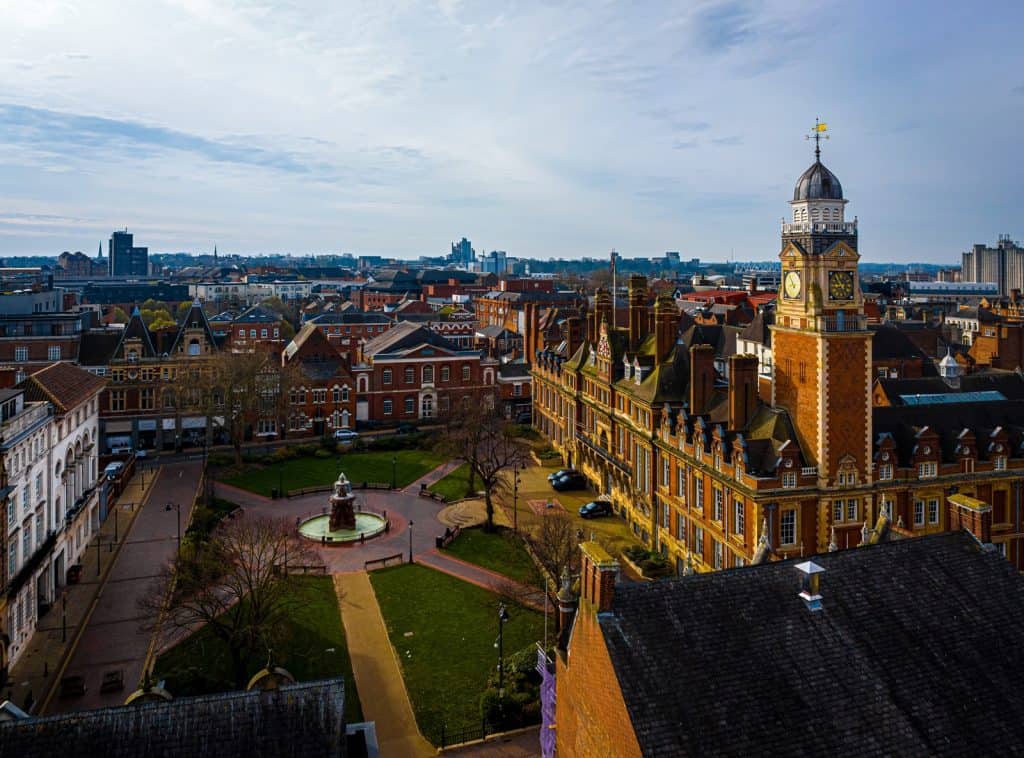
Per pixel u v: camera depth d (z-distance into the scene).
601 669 31.38
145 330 135.50
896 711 30.66
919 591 35.91
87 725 30.84
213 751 30.84
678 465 81.94
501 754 49.00
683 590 33.28
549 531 72.12
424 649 63.12
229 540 63.75
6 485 59.41
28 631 64.50
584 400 113.88
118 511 99.62
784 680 30.89
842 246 67.62
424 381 153.00
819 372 67.19
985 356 139.00
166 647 63.53
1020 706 31.97
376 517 97.88
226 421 127.19
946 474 71.81
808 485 67.88
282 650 61.00
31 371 136.88
